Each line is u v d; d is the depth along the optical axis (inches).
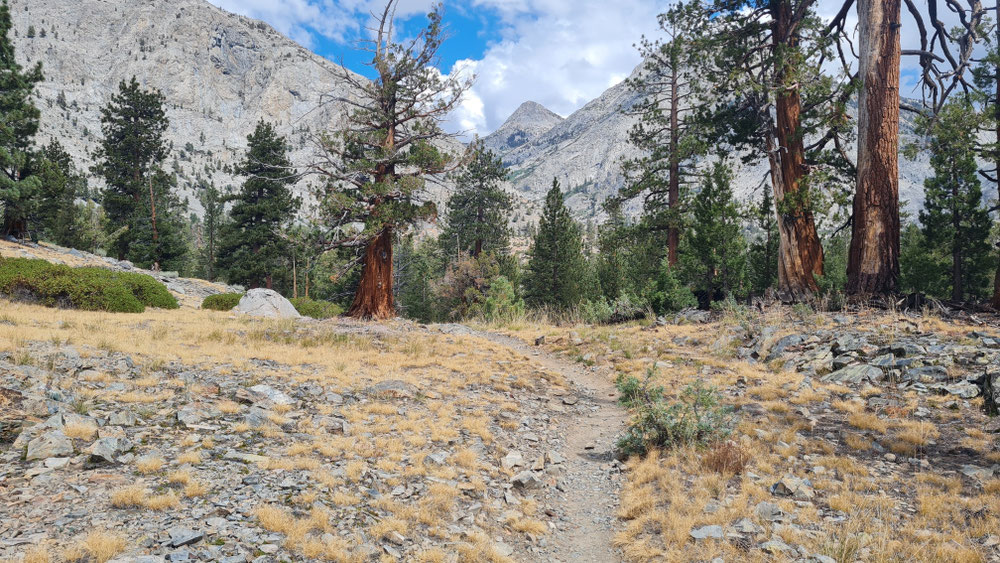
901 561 173.5
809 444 289.1
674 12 866.1
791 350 493.4
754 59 839.7
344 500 206.8
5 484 179.5
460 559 183.3
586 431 366.9
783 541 192.4
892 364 402.6
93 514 167.5
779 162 792.9
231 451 238.8
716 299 872.3
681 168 1104.2
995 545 178.5
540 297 1718.8
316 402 340.2
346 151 956.0
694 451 289.7
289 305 957.2
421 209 927.7
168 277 1325.0
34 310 621.9
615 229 1232.8
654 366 394.0
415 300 2193.7
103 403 275.9
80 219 2010.3
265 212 1822.1
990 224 1046.4
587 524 229.9
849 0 786.2
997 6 628.4
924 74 725.9
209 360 413.1
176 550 152.6
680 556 188.5
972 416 308.5
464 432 321.4
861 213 658.8
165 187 1877.5
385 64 920.3
